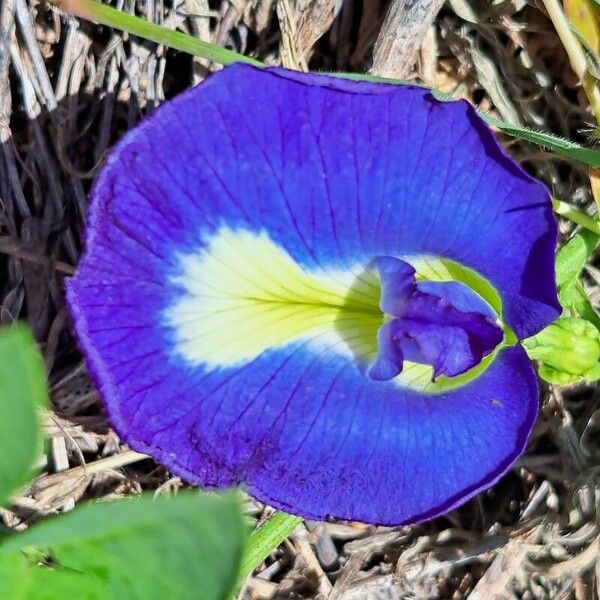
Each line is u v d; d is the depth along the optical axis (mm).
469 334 164
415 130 157
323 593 206
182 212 157
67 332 206
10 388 130
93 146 208
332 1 208
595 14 198
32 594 144
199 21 208
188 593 134
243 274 161
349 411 168
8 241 203
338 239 162
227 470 165
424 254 166
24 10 200
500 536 207
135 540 135
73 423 203
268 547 192
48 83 203
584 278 214
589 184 211
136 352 159
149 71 207
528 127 213
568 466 207
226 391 164
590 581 205
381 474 169
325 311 167
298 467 167
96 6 189
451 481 171
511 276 165
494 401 172
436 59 215
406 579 208
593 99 202
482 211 162
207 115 154
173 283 159
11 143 203
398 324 164
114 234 156
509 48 213
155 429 161
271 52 210
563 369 188
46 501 201
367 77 186
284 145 156
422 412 171
